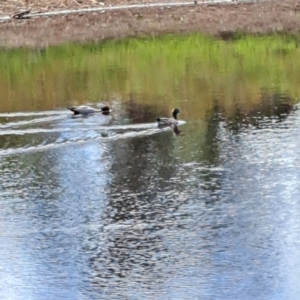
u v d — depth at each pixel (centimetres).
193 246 2017
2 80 3991
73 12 5847
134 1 6025
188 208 2222
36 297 1841
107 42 4859
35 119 3100
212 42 4756
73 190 2383
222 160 2559
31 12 5822
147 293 1836
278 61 4181
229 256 1967
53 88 3728
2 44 4931
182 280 1878
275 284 1850
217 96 3400
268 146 2662
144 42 4819
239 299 1800
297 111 3084
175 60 4306
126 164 2567
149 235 2083
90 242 2066
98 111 3158
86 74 4028
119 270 1931
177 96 3431
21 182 2459
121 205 2264
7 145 2786
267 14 5609
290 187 2327
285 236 2048
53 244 2066
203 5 5991
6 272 1944
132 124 2984
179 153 2636
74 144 2781
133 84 3734
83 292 1852
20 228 2155
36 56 4562
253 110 3123
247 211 2188
